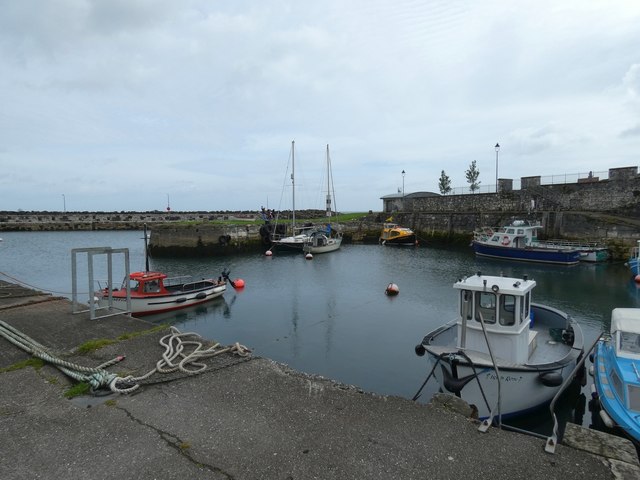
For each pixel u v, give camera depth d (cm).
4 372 564
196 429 414
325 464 358
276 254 4062
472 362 730
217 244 4019
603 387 716
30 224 6956
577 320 1694
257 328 1608
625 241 3159
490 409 726
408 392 1012
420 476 345
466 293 831
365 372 1146
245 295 2212
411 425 427
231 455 370
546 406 838
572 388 944
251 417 438
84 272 3119
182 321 1712
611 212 3500
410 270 3000
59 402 474
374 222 5391
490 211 4275
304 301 2070
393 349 1345
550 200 3888
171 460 362
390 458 369
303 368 1183
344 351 1329
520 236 3338
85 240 5831
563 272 2817
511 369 730
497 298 796
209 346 657
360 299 2105
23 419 435
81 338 712
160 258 3862
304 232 4850
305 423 427
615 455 374
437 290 2306
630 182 3391
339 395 492
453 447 388
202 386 514
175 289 1973
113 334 735
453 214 4584
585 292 2219
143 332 729
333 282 2573
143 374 552
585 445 388
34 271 3166
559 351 993
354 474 345
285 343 1420
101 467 353
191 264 3441
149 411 451
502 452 382
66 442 391
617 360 731
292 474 344
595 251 3111
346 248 4512
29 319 828
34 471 348
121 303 1662
